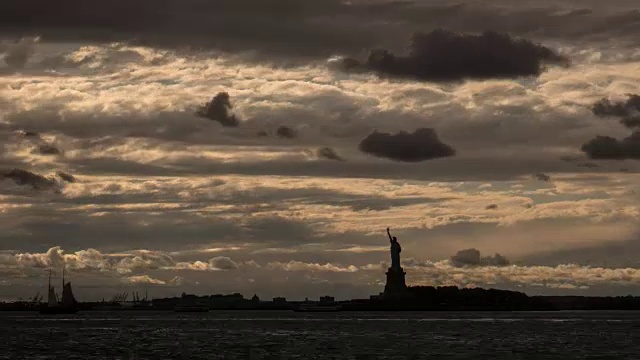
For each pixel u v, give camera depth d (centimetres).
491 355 18912
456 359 17912
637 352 19738
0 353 19912
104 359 18262
